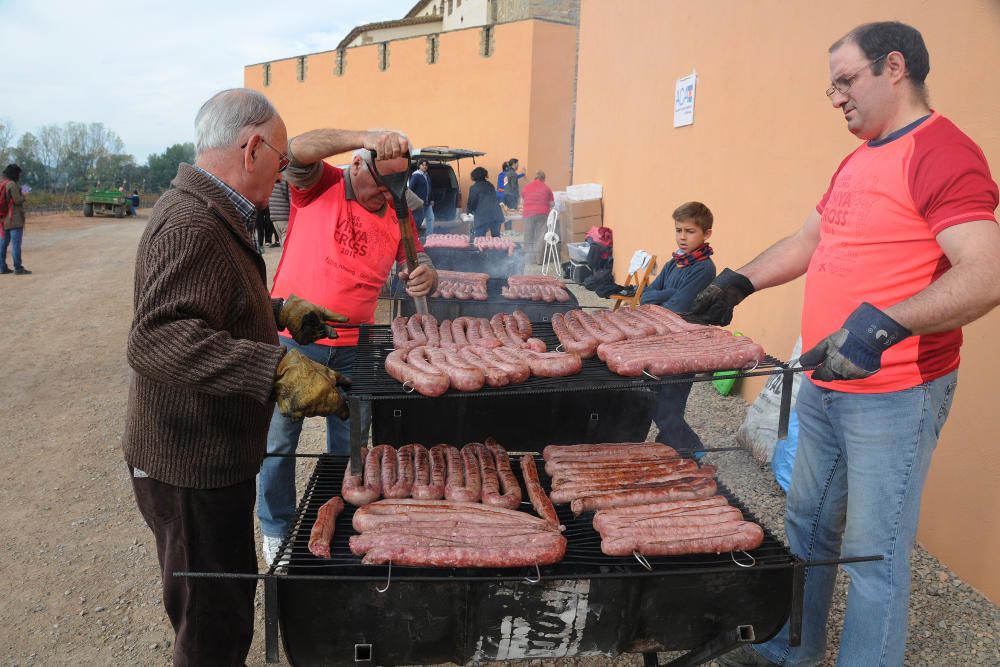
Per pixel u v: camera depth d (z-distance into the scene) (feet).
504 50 71.82
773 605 6.88
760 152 18.34
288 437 10.64
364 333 10.28
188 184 6.73
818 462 8.34
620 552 6.67
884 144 7.13
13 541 12.45
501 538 6.61
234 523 7.38
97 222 90.07
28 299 34.37
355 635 6.51
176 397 6.66
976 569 10.81
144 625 10.35
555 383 7.70
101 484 14.71
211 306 6.47
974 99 10.65
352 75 87.86
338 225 10.20
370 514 7.04
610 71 32.89
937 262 6.81
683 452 9.18
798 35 16.35
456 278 18.16
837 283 7.57
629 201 30.58
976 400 10.68
